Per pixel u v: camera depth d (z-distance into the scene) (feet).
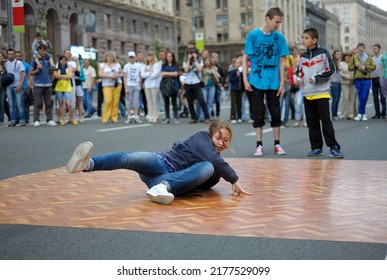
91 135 53.42
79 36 210.18
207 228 18.93
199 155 24.12
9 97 68.03
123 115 85.40
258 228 18.85
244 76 37.70
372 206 21.97
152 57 70.49
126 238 17.92
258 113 37.58
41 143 46.88
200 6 359.87
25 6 179.52
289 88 62.80
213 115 73.77
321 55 36.37
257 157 36.99
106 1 226.38
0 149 43.04
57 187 26.76
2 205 22.95
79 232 18.70
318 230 18.52
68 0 201.26
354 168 31.63
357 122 66.39
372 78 71.92
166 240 17.62
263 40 37.32
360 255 15.96
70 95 68.95
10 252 16.69
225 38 356.79
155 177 23.81
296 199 23.43
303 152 39.37
